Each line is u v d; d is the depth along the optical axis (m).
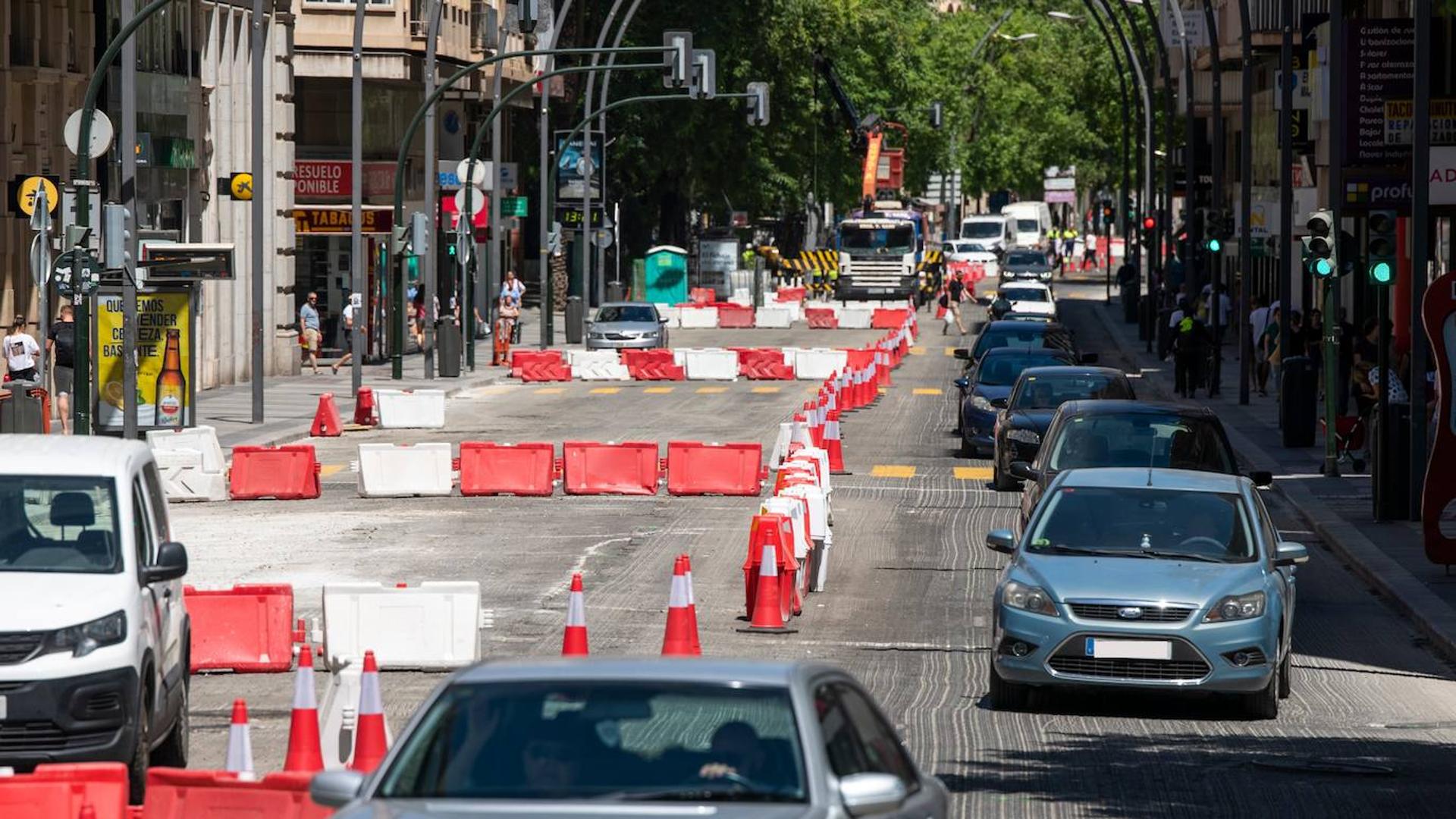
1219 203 183.12
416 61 152.00
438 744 18.17
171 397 86.81
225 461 83.62
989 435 87.62
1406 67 86.88
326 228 147.12
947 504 73.88
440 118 168.25
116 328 85.69
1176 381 123.44
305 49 148.00
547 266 157.00
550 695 18.58
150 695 30.22
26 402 76.62
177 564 30.92
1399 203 87.50
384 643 42.53
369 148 154.50
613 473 76.25
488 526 66.12
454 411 111.50
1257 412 113.31
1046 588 38.16
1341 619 52.47
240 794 24.39
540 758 17.83
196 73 118.38
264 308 131.38
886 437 99.06
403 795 17.70
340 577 54.44
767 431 98.94
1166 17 176.00
